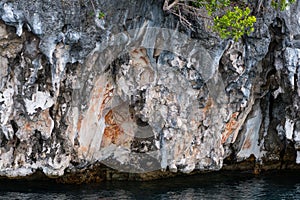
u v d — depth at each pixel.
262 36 17.31
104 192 17.41
